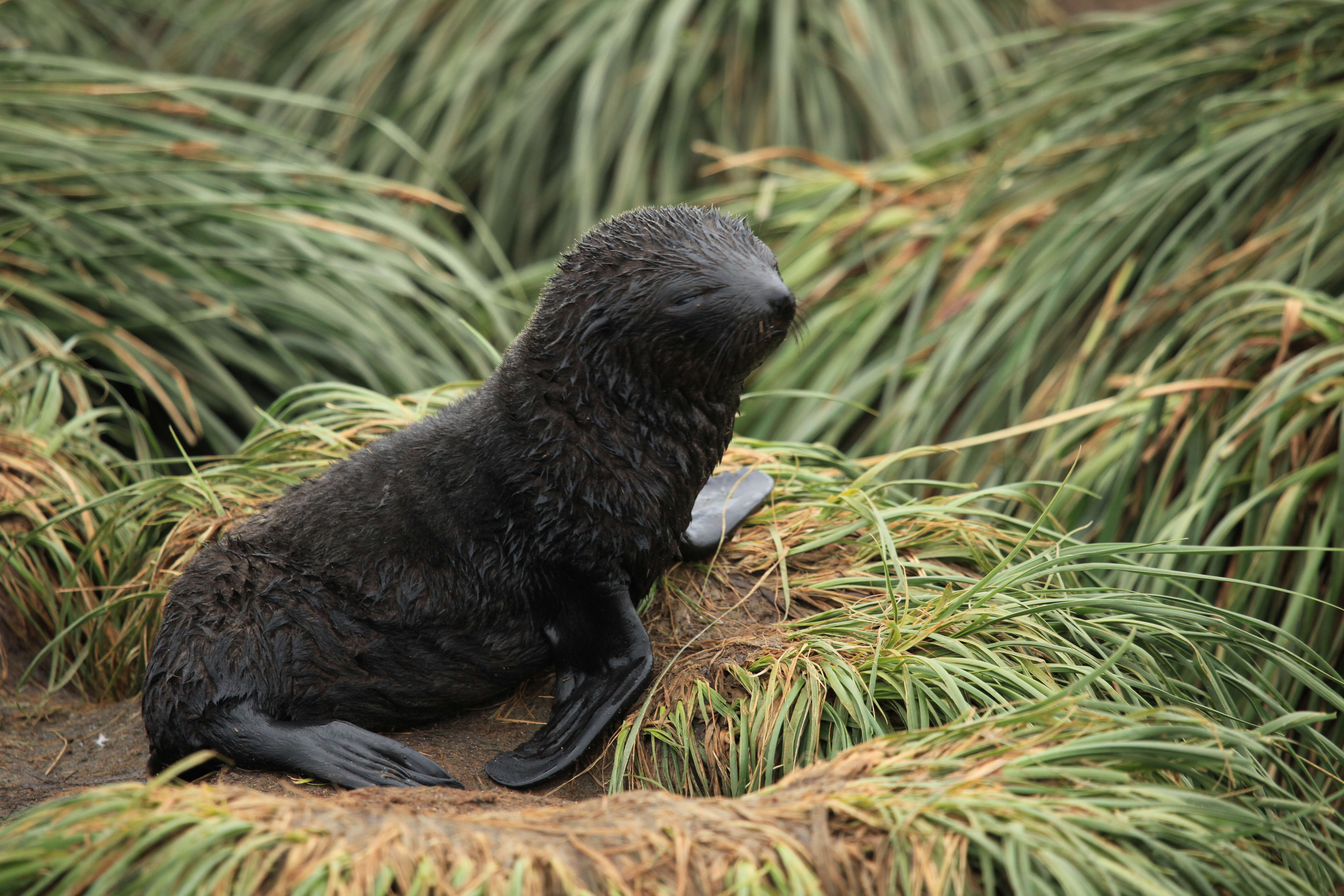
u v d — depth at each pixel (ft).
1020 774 17.83
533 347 22.07
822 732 21.35
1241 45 43.55
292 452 30.58
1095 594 23.82
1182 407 33.22
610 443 21.62
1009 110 47.44
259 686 20.83
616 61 57.16
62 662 28.43
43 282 38.58
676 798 18.07
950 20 61.62
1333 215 35.32
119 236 40.78
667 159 55.36
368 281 43.06
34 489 30.27
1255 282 35.17
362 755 20.31
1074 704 18.84
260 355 41.50
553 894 16.07
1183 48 45.39
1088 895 15.67
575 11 59.41
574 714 21.93
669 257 20.77
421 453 22.49
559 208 56.49
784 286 20.45
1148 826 17.06
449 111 57.21
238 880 15.74
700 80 58.23
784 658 22.58
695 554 26.07
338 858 15.89
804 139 57.16
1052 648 22.13
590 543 22.13
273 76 64.95
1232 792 18.80
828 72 57.88
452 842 16.63
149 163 42.24
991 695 20.85
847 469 31.12
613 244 21.31
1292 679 28.12
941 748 18.80
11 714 26.14
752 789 20.65
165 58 66.44
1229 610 28.02
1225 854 17.15
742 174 55.62
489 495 22.12
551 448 21.67
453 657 22.50
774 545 26.99
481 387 24.50
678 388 21.56
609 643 22.65
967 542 27.07
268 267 42.78
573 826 17.28
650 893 16.07
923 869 16.38
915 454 29.63
